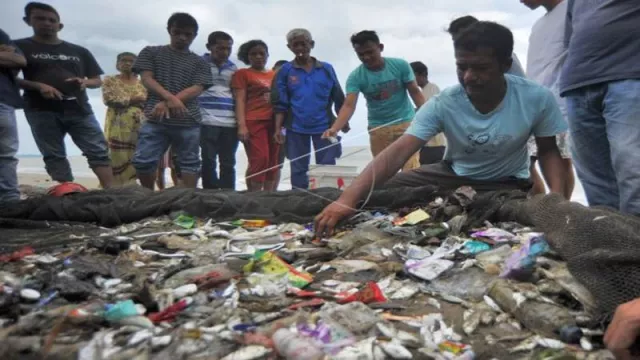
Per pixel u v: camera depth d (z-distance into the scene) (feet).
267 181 19.84
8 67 13.76
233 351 5.01
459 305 6.23
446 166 11.91
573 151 11.14
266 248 8.86
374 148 17.31
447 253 7.84
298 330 5.26
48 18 16.11
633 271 5.62
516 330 5.61
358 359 4.77
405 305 6.24
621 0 9.29
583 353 4.94
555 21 13.29
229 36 18.98
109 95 20.53
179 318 5.80
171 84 16.87
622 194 9.64
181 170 17.63
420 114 10.71
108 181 17.98
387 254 8.22
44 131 16.53
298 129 17.89
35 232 10.65
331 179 15.25
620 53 9.31
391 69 16.51
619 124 9.40
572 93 10.53
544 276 6.46
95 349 4.94
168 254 8.55
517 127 10.44
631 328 4.55
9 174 14.06
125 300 6.15
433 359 4.92
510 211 9.56
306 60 18.07
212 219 11.38
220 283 6.88
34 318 5.57
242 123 18.89
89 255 8.36
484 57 9.45
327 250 8.57
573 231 6.75
